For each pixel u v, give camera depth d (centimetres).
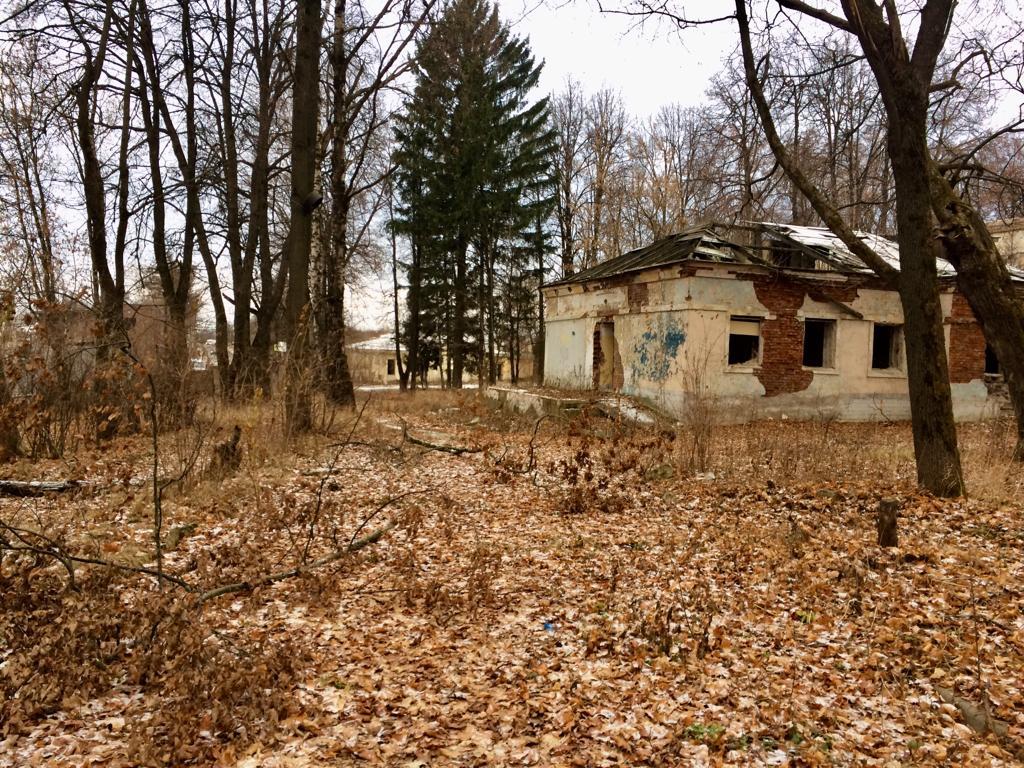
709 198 2350
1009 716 422
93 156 1634
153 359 1230
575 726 420
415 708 443
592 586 670
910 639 530
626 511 965
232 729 409
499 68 3531
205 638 516
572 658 517
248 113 2025
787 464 1124
